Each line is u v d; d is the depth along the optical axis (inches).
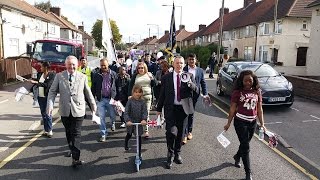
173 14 542.0
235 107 220.4
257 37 1505.9
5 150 270.5
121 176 221.9
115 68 431.5
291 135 331.6
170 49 539.5
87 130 341.4
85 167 237.1
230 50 1881.2
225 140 228.5
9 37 964.0
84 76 239.9
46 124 308.7
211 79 967.6
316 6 891.4
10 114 394.0
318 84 531.8
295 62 1320.1
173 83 235.3
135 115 246.4
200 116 424.8
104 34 427.2
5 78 661.3
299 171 235.6
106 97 308.5
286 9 1314.0
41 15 1307.8
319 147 293.4
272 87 458.0
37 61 597.6
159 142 300.5
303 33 1306.6
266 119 402.0
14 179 214.1
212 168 238.5
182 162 249.3
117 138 311.4
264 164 248.7
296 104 504.4
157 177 221.0
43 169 232.1
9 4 957.8
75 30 2074.3
